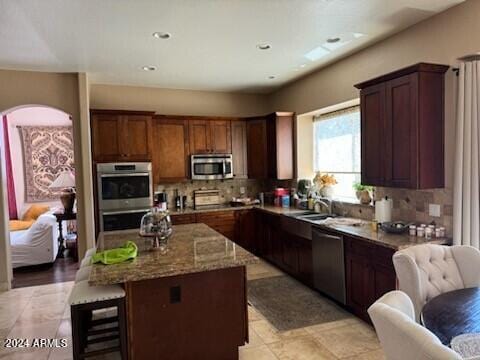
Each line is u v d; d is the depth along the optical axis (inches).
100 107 207.2
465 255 87.1
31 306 150.6
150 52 148.1
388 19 118.9
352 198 177.5
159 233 112.0
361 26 124.6
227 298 101.4
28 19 112.3
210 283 99.7
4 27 118.1
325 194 184.5
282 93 224.7
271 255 200.7
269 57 158.9
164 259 98.7
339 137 186.1
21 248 203.0
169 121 211.3
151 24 118.4
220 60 161.8
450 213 114.7
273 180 241.6
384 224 130.8
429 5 109.2
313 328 123.7
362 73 150.9
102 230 186.9
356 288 128.7
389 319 50.9
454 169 109.3
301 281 169.9
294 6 107.2
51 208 278.1
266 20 117.4
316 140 207.2
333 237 139.3
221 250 108.0
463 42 108.3
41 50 142.3
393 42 133.8
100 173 186.1
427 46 120.0
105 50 143.9
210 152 221.5
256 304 145.7
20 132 283.3
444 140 115.8
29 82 173.5
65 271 202.7
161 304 95.1
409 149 115.1
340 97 166.2
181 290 96.8
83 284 97.8
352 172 176.7
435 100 114.0
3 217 170.9
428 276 83.9
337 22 120.6
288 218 177.9
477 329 60.1
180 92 225.3
